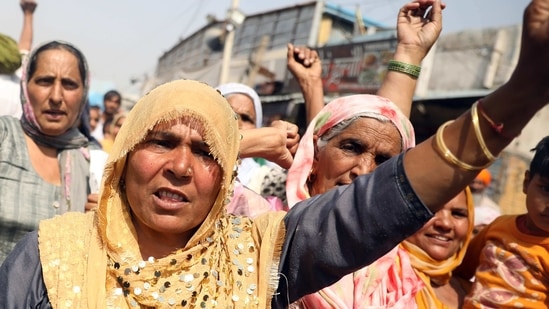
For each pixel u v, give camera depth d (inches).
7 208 114.1
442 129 54.7
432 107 399.9
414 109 405.1
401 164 57.1
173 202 62.9
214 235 66.0
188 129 62.7
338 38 730.2
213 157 64.1
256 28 795.4
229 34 693.3
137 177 63.2
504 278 94.8
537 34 45.6
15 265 63.5
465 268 108.9
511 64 369.4
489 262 97.5
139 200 63.3
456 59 391.2
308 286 64.7
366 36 490.9
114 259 63.3
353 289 81.9
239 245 66.9
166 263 62.9
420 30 103.5
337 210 60.9
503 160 347.6
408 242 103.1
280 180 107.6
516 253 95.1
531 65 47.2
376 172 59.6
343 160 85.4
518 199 340.2
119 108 339.3
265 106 633.0
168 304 62.1
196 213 63.7
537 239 94.5
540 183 93.4
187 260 63.8
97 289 61.3
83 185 125.7
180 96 63.4
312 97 115.6
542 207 92.4
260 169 113.9
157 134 62.9
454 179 53.7
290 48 119.8
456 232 103.2
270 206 94.6
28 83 125.3
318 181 88.5
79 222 65.9
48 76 124.0
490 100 51.1
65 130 125.9
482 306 95.0
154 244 65.3
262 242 65.8
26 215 115.1
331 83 517.0
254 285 64.5
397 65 101.5
